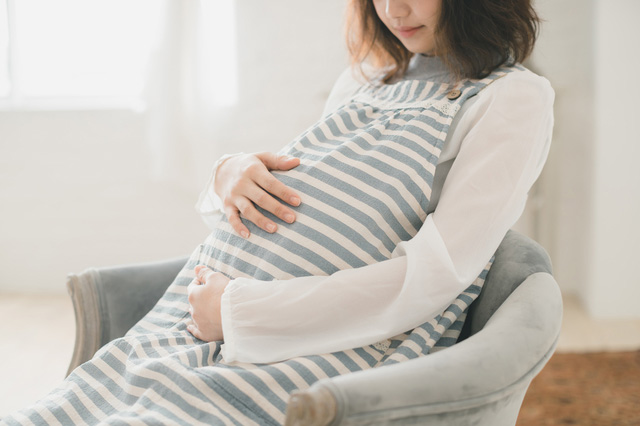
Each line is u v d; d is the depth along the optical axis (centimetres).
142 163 280
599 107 243
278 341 82
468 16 99
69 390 82
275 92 274
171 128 262
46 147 282
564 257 271
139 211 284
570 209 268
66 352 226
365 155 94
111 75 284
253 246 92
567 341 228
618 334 233
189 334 90
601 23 239
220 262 94
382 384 63
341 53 269
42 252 289
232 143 278
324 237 88
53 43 283
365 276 82
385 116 101
